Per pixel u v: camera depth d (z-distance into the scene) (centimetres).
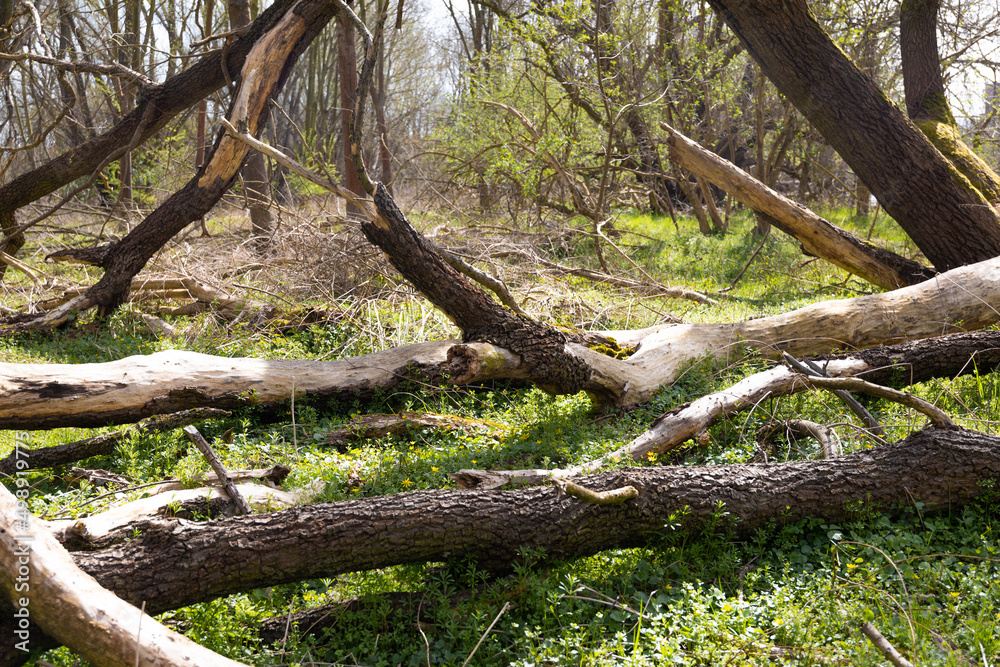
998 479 371
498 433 527
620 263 1161
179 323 773
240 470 436
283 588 345
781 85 784
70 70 820
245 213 1328
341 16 1241
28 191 837
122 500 414
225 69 785
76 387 496
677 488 360
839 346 635
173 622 310
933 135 827
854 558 334
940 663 263
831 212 1773
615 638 291
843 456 393
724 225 1562
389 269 834
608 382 561
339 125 2705
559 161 1198
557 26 1227
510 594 319
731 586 334
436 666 288
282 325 741
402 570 352
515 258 1002
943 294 643
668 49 1297
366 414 560
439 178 1272
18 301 854
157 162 1467
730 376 593
